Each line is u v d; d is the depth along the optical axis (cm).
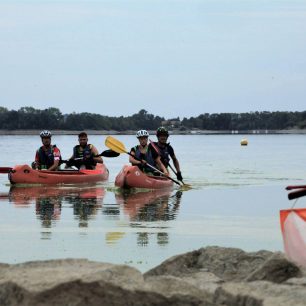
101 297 1202
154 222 3003
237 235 2648
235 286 1295
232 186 4931
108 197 4094
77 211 3388
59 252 2250
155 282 1259
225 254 1611
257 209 3519
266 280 1445
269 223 2991
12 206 3603
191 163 8212
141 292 1216
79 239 2514
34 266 1338
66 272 1260
